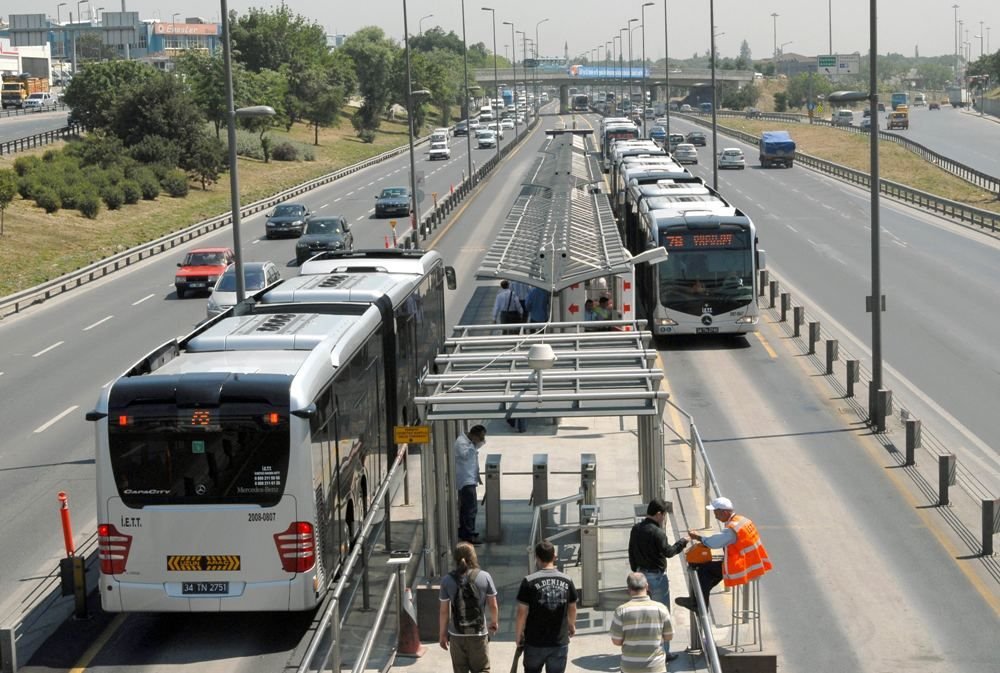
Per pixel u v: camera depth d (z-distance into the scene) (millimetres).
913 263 104812
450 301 87562
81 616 34188
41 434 55312
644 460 40000
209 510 31453
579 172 106125
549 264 57781
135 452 31516
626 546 37719
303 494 31438
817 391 60938
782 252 112625
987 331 75375
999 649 30953
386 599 30547
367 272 54188
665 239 72812
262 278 84250
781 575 36375
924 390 60625
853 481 45719
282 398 31344
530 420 55188
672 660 29797
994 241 119250
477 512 41906
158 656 31594
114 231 145125
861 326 77812
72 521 42656
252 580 31516
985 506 37562
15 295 94250
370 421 41312
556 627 25547
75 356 74562
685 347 73625
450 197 153125
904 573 36438
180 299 97750
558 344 39562
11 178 139500
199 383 31422
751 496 44125
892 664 30188
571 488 44375
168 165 187625
